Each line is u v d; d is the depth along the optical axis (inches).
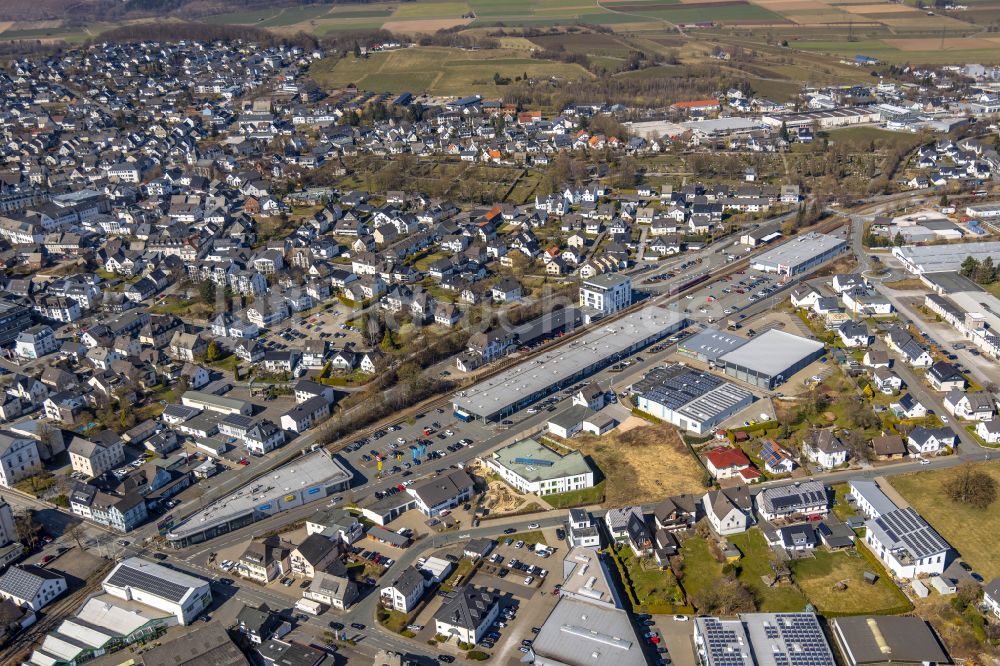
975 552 7204.7
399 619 6801.2
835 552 7347.4
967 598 6555.1
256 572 7352.4
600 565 7199.8
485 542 7588.6
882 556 7185.0
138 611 6953.7
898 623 6373.0
